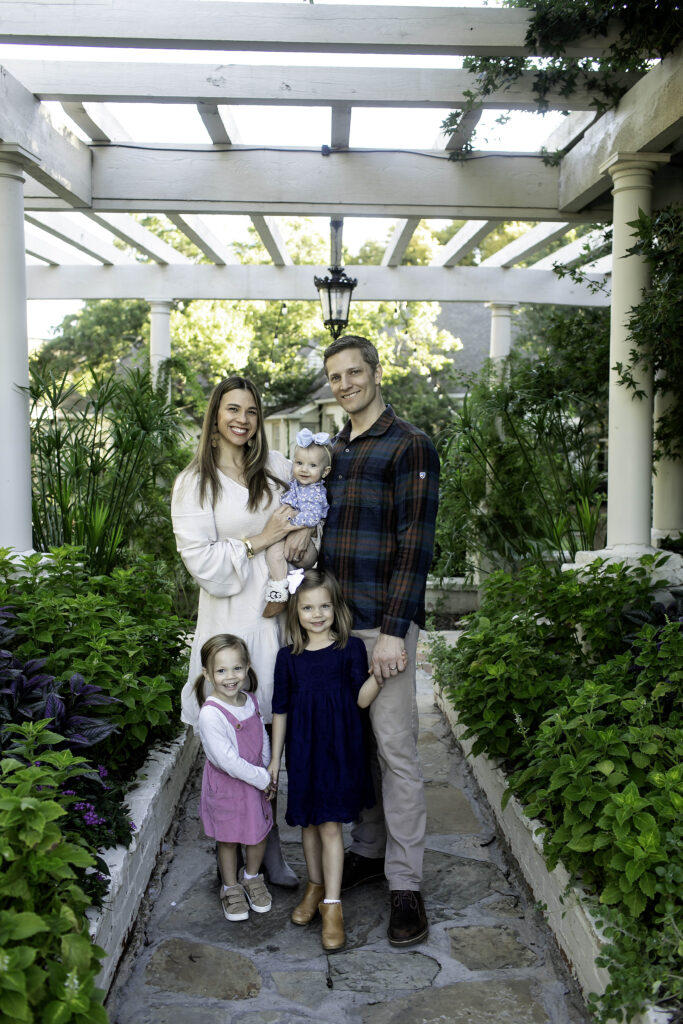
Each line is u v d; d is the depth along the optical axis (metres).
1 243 4.43
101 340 19.03
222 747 2.57
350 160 5.66
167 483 6.69
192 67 4.37
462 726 4.18
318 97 4.40
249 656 2.71
